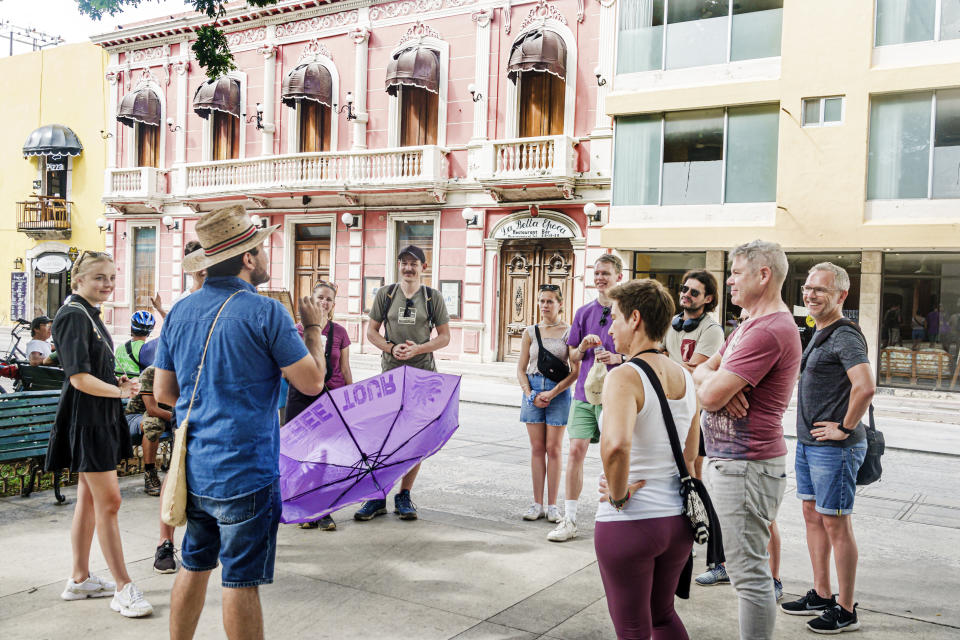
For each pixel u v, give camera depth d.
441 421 4.87
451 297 19.70
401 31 20.16
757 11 15.63
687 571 2.94
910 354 15.04
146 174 23.95
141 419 6.48
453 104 19.47
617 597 2.71
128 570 4.44
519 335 18.91
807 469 4.03
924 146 14.34
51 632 3.59
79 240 26.67
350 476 4.64
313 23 21.41
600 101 17.59
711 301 4.74
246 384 2.88
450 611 3.97
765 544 3.20
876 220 14.73
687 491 2.70
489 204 18.97
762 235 15.50
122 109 24.12
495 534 5.39
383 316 6.00
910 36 14.40
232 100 22.28
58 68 26.77
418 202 19.92
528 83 18.62
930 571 4.89
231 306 2.93
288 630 3.70
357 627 3.75
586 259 17.78
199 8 10.24
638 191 16.91
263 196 21.86
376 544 5.10
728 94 15.76
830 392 3.88
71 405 3.86
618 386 2.69
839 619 3.83
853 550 3.84
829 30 14.87
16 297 28.06
